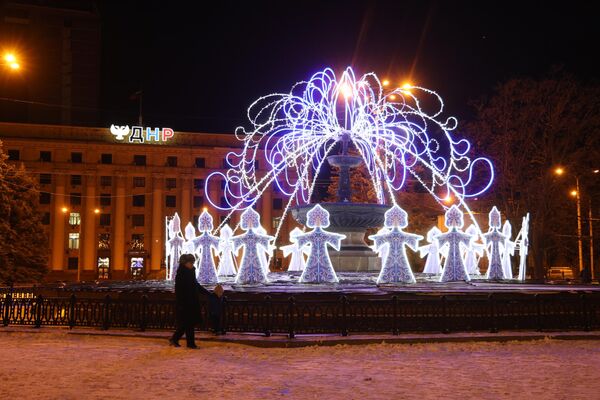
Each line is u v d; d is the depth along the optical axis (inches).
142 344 450.9
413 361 382.9
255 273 663.1
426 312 470.3
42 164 2787.9
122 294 553.9
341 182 812.0
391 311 469.1
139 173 2903.5
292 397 284.0
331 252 795.4
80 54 3043.8
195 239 716.7
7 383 313.1
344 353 412.2
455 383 316.5
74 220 2817.4
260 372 345.1
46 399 278.1
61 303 525.7
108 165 2864.2
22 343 455.2
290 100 883.4
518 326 481.7
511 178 1400.1
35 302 535.5
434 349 426.3
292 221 2945.4
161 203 2906.0
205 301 484.4
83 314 515.5
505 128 1386.6
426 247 950.4
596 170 1397.6
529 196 1400.1
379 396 286.7
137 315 499.8
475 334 462.9
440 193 1608.0
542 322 484.7
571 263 1680.6
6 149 2768.2
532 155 1439.5
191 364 368.2
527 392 295.3
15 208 1764.3
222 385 309.1
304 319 462.0
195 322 431.8
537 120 1380.4
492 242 799.7
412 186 1536.7
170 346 434.3
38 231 1831.9
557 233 1540.4
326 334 460.1
